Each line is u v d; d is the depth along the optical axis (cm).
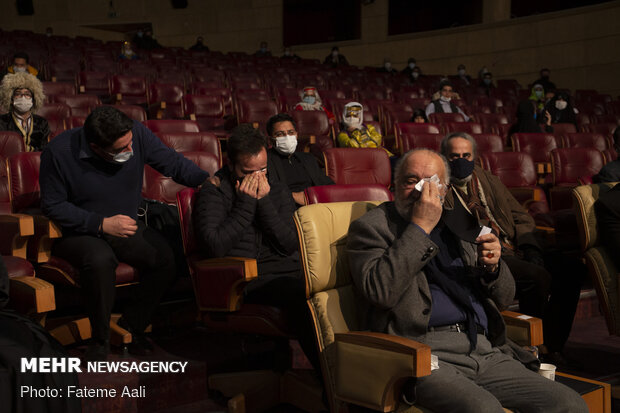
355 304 194
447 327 182
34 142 402
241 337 271
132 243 254
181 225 256
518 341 198
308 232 191
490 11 1591
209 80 1049
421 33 1639
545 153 570
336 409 181
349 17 1936
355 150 378
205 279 241
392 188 384
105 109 246
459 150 290
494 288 192
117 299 297
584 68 1346
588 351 315
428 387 165
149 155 281
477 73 1540
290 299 230
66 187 258
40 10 1892
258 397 234
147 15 1933
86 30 1934
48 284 217
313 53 1828
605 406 183
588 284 391
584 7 1335
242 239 253
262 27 1875
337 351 173
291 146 343
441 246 190
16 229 246
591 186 279
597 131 768
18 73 396
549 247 310
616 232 262
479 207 291
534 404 168
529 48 1441
